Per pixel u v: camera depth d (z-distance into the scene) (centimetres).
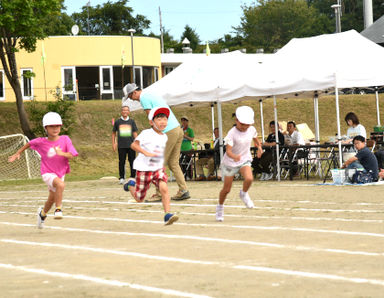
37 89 4859
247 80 1692
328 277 502
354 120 1664
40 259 640
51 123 808
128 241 744
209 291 466
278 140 1772
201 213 1027
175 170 1227
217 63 1803
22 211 1190
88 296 464
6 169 2706
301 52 1728
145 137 823
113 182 2006
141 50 5184
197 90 1741
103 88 5031
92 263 603
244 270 542
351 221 849
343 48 1667
